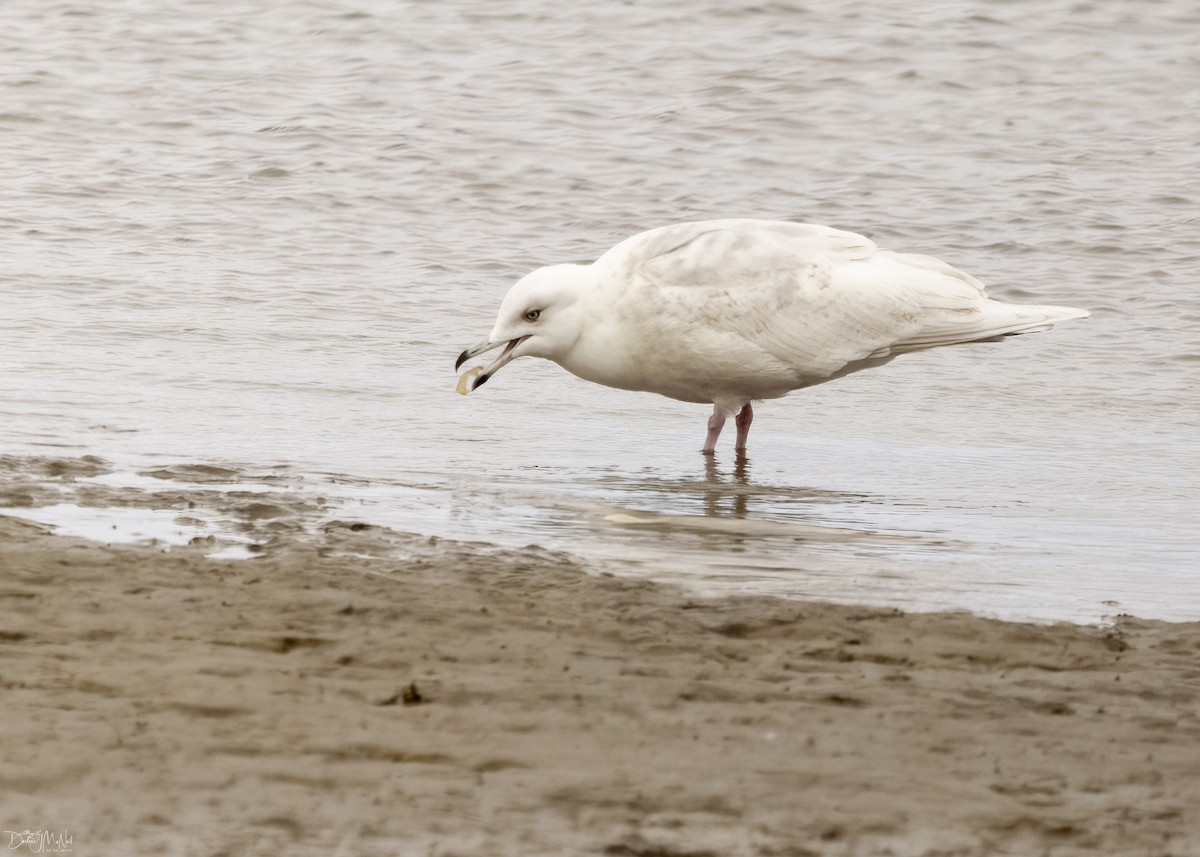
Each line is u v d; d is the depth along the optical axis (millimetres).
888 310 14586
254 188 27625
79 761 6664
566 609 9422
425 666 8148
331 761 6832
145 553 10109
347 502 12484
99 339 19141
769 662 8594
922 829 6496
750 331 14297
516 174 28891
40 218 25234
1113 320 21938
